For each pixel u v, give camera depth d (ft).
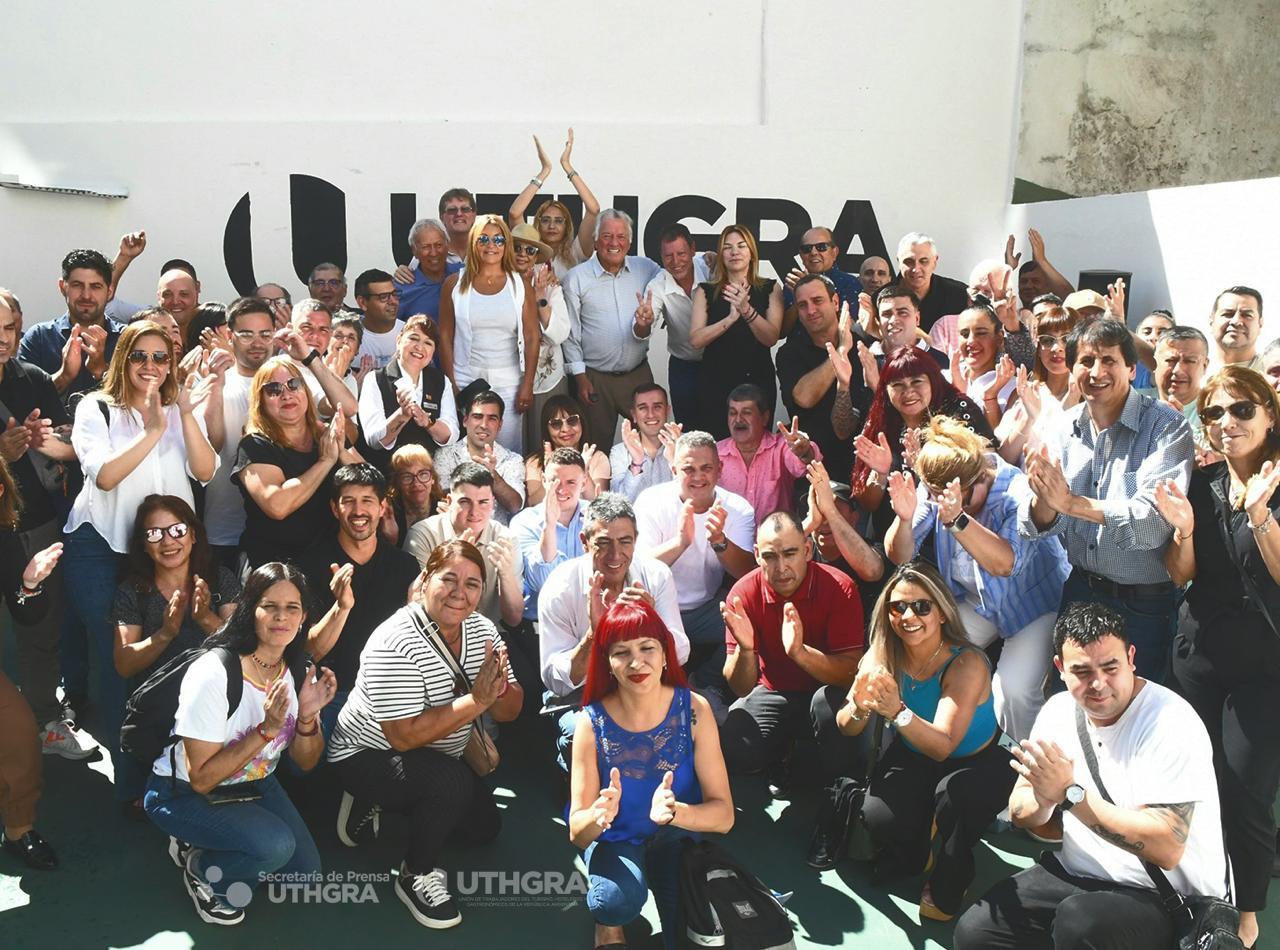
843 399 19.07
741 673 14.88
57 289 25.11
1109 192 26.76
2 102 25.32
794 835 14.35
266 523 15.28
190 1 25.02
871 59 25.36
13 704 13.16
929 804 13.15
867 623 16.17
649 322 21.39
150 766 13.53
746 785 15.55
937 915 12.69
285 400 15.24
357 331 18.89
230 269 25.72
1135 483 13.47
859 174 25.68
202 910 12.45
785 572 14.48
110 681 14.43
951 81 25.52
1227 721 12.23
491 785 15.30
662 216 25.66
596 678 12.19
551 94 25.38
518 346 20.43
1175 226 20.39
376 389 18.43
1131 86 26.40
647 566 15.07
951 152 25.72
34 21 25.08
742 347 20.97
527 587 16.65
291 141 25.38
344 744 13.29
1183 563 12.50
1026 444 16.12
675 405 22.41
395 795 12.85
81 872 13.26
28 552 16.01
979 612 14.79
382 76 25.30
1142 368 19.04
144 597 14.12
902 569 13.06
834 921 12.69
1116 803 11.08
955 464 14.28
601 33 25.21
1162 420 13.30
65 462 16.25
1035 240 23.17
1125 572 13.41
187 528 14.10
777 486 18.72
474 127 25.38
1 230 24.20
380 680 12.87
